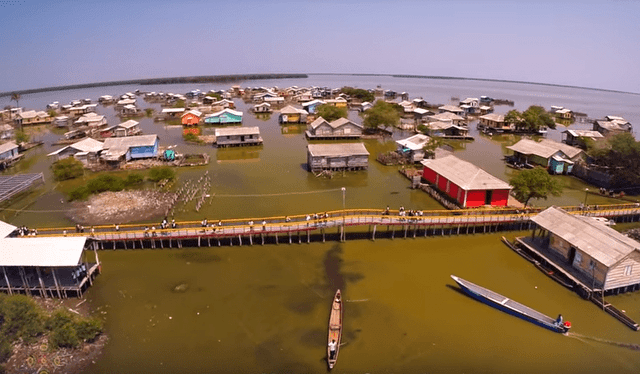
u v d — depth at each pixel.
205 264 46.56
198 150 99.25
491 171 83.31
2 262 38.12
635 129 143.75
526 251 49.22
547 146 84.69
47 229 50.59
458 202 61.62
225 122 135.50
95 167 83.50
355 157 81.81
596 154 76.69
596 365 31.95
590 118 168.00
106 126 132.00
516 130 127.44
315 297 40.56
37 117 140.50
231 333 35.38
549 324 35.56
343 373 31.03
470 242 52.25
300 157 92.81
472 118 152.12
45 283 40.91
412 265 46.53
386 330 35.84
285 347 33.78
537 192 56.72
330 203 64.00
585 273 41.84
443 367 31.70
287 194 68.12
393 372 31.16
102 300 39.88
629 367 31.77
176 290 41.53
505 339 34.84
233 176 78.19
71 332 33.41
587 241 41.81
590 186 74.56
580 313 38.28
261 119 149.38
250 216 58.66
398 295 40.88
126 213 59.88
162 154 89.88
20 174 74.12
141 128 128.88
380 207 62.38
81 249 39.84
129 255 48.50
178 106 166.62
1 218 58.34
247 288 41.97
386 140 112.94
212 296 40.59
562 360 32.44
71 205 63.31
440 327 36.28
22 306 34.78
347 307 38.94
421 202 64.94
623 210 56.47
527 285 42.72
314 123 116.56
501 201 61.47
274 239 52.41
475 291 40.12
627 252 38.38
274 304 39.44
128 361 32.06
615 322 37.06
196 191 69.19
